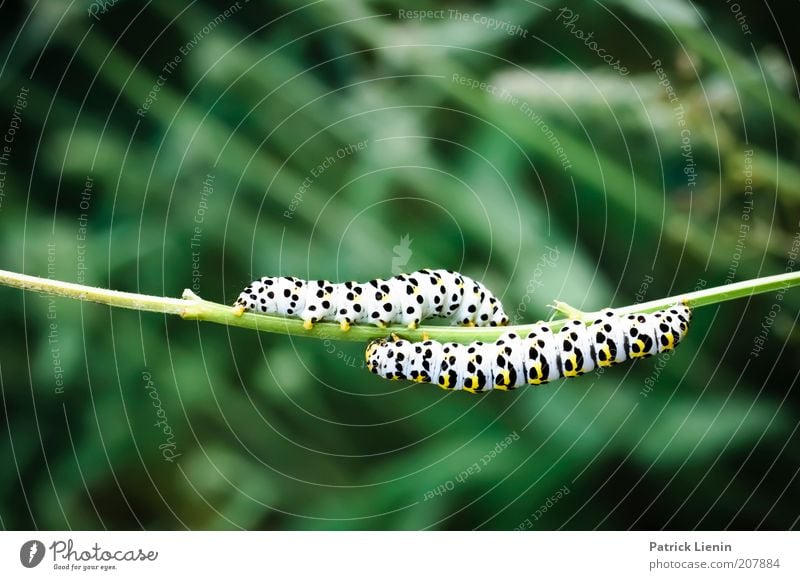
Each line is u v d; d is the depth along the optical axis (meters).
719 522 0.37
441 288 0.34
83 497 0.38
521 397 0.38
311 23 0.39
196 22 0.40
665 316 0.33
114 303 0.32
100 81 0.39
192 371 0.38
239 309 0.33
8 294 0.38
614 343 0.33
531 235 0.38
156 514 0.38
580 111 0.38
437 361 0.33
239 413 0.38
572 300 0.38
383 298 0.33
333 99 0.39
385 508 0.37
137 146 0.39
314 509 0.38
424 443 0.38
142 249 0.39
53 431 0.38
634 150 0.38
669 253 0.38
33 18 0.39
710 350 0.38
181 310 0.32
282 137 0.39
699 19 0.38
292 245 0.39
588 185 0.38
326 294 0.33
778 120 0.38
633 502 0.37
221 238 0.39
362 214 0.39
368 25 0.39
